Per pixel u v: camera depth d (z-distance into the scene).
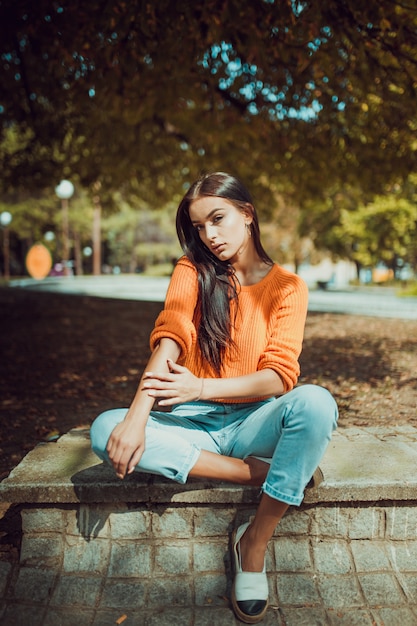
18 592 2.06
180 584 2.10
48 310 12.52
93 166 12.57
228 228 2.09
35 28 5.91
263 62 5.41
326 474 2.19
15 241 49.69
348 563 2.16
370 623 1.97
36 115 10.11
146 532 2.18
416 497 2.12
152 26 4.87
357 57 5.67
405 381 5.25
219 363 2.12
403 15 4.91
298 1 4.60
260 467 2.03
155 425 2.07
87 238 49.84
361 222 24.38
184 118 9.39
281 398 1.97
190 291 2.17
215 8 4.60
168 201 15.37
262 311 2.14
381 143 8.44
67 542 2.17
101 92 6.77
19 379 5.75
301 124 8.86
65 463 2.32
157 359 1.96
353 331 8.94
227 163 11.75
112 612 2.01
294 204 13.81
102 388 5.36
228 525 2.17
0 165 13.02
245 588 1.94
